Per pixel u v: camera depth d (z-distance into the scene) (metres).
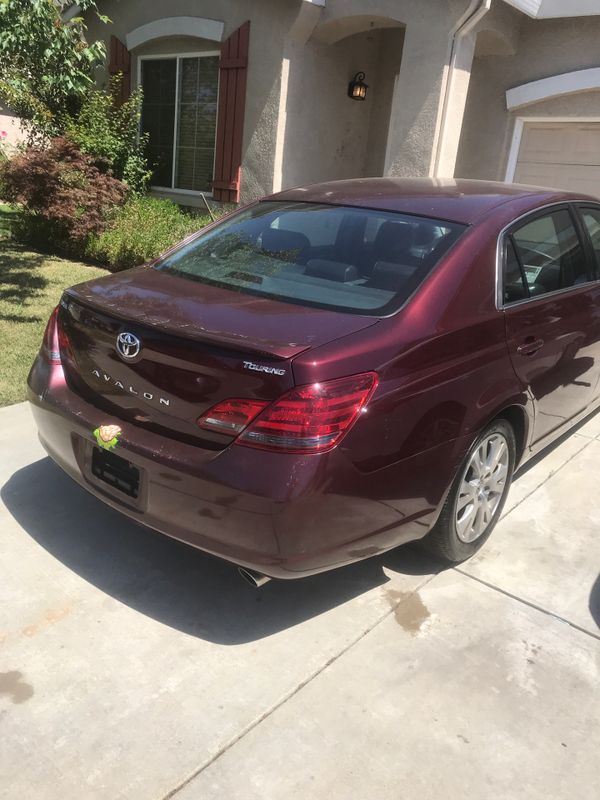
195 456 2.42
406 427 2.54
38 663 2.49
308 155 9.36
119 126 10.24
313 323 2.53
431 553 3.17
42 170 8.37
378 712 2.38
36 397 3.03
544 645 2.75
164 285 2.99
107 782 2.07
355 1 8.02
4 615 2.71
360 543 2.55
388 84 9.71
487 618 2.88
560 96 8.41
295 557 2.39
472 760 2.21
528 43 8.52
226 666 2.54
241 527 2.36
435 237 3.01
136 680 2.45
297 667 2.56
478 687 2.51
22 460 3.87
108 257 8.48
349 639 2.72
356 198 3.43
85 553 3.13
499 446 3.23
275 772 2.13
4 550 3.10
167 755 2.17
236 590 2.97
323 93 9.22
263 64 8.80
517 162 9.06
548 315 3.39
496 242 3.09
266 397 2.29
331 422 2.30
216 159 9.70
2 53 6.95
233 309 2.64
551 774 2.19
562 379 3.63
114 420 2.71
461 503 3.06
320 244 3.14
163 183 11.06
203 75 9.96
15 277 7.77
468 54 7.63
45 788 2.04
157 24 10.11
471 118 9.23
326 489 2.33
